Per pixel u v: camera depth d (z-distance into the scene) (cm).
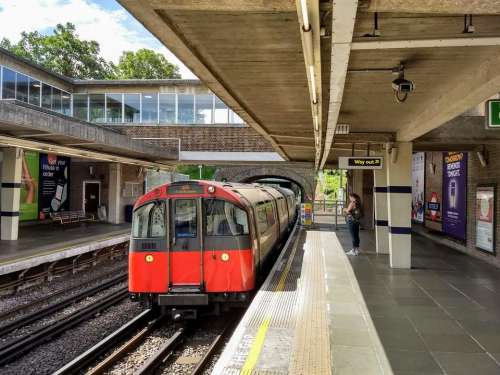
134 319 905
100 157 1947
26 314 1020
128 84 2667
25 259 1224
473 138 1123
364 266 1187
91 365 724
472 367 525
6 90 2152
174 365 719
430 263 1227
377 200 1432
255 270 959
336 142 1218
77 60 4562
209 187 888
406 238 1159
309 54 434
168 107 2648
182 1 393
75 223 2322
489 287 941
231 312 1012
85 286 1318
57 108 2584
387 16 482
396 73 629
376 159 1213
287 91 831
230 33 541
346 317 724
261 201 1259
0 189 1766
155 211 894
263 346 596
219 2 385
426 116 897
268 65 670
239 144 2566
